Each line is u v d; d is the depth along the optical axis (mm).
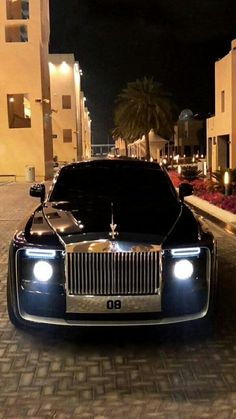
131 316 4414
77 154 63844
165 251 4363
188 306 4445
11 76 32406
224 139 31375
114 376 4109
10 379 4066
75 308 4383
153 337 4891
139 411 3564
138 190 6180
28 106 34156
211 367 4254
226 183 16031
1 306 5867
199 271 4477
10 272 4668
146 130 50656
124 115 50562
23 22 31969
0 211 15336
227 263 7879
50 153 36938
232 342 4781
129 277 4352
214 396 3762
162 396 3770
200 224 5035
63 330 4824
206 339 4852
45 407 3627
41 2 32781
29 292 4461
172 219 5012
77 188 6242
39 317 4473
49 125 36656
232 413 3525
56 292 4402
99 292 4371
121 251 4312
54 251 4379
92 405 3652
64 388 3912
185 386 3922
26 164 33375
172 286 4402
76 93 63844
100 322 4414
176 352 4566
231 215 12219
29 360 4426
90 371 4207
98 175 6422
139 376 4105
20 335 4980
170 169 36156
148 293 4379
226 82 28703
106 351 4602
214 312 4730
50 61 60438
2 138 33125
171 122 50625
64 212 5348
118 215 5074
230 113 28031
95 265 4340
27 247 4457
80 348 4672
